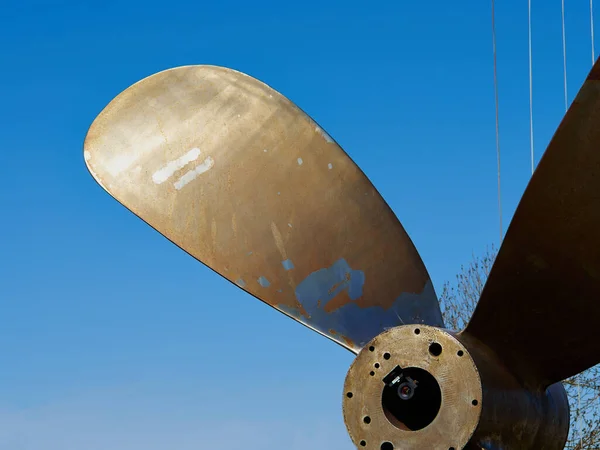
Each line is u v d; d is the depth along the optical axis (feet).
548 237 17.92
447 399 16.88
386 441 17.11
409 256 22.53
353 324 21.45
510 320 18.54
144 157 21.56
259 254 21.48
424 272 22.65
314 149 22.43
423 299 22.43
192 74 22.48
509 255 18.16
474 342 18.57
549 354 18.80
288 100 22.57
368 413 17.31
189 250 21.24
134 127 21.76
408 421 17.61
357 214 22.31
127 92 22.08
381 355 17.38
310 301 21.45
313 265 21.71
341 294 21.70
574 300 18.29
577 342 18.63
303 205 22.03
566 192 17.51
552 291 18.30
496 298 18.42
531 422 18.49
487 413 17.03
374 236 22.33
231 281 21.22
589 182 17.37
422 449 16.90
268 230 21.67
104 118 21.76
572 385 54.75
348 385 17.52
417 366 17.12
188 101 22.18
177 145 21.79
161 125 21.86
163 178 21.49
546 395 19.33
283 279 21.45
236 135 22.13
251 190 21.84
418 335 17.21
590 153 17.12
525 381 18.76
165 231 21.24
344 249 22.04
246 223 21.59
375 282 22.04
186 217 21.36
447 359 16.98
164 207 21.34
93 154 21.42
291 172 22.15
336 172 22.40
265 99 22.47
